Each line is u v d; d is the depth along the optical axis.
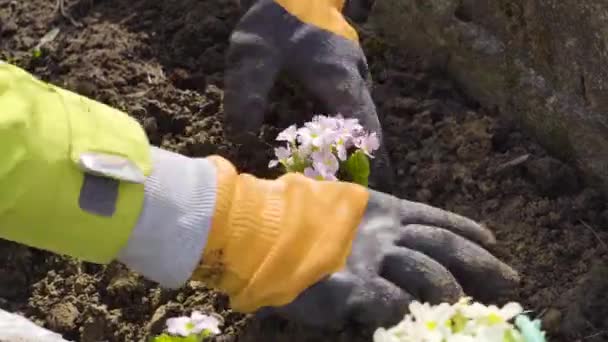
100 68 1.49
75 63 1.50
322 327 1.21
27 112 1.08
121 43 1.52
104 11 1.57
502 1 1.33
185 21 1.53
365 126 1.32
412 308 1.09
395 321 1.17
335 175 1.29
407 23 1.46
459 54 1.41
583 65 1.27
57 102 1.11
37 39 1.56
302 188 1.19
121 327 1.28
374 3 1.50
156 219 1.11
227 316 1.27
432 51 1.45
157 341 1.17
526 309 1.23
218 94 1.44
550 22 1.29
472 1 1.37
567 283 1.25
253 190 1.17
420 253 1.18
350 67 1.34
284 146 1.39
